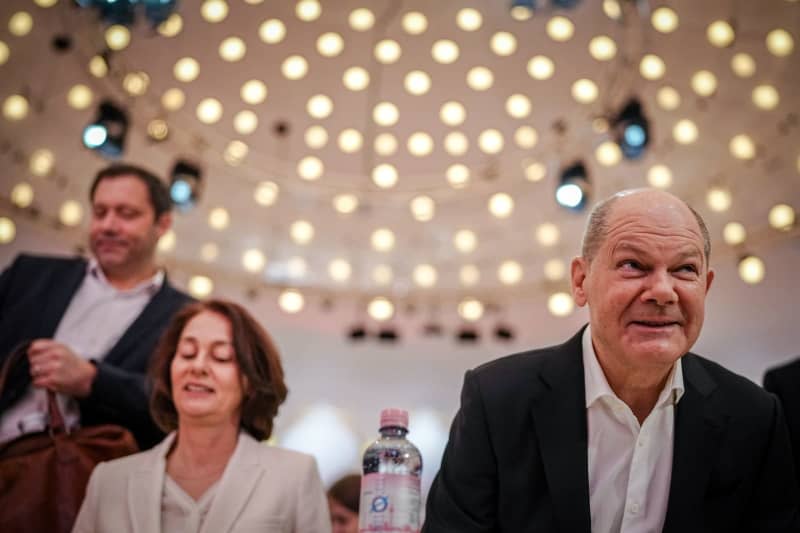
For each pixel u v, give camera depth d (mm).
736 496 2066
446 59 5527
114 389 2918
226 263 6566
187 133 6449
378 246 6371
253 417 2658
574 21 6090
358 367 6523
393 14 6297
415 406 6461
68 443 2732
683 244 2020
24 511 2611
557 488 2035
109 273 3406
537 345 6410
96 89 6047
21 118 5793
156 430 3014
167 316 3258
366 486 2049
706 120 5988
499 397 2158
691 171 6078
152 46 6176
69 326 3234
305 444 6242
